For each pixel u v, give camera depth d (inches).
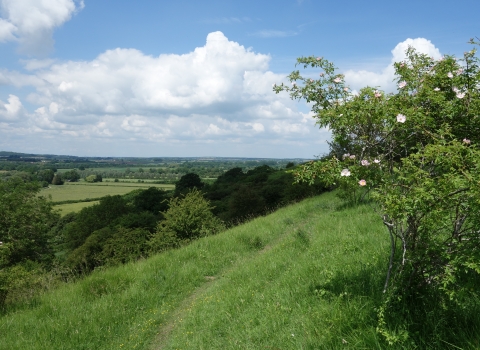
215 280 328.5
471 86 128.3
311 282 195.8
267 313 175.6
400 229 118.9
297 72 177.6
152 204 2066.9
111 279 327.0
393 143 126.0
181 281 328.5
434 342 103.9
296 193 933.2
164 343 218.1
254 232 470.0
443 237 118.9
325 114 132.7
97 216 1825.8
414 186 103.1
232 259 382.6
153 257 412.8
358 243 244.8
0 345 224.2
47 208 1242.0
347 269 191.3
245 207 1473.9
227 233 492.7
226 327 189.3
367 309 134.1
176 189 2588.6
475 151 99.3
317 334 133.3
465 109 120.9
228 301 224.7
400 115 112.2
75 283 346.6
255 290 231.8
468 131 124.3
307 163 135.6
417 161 109.3
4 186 1195.3
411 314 119.3
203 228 621.6
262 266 292.7
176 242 615.8
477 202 89.8
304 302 171.9
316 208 563.2
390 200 103.4
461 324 107.9
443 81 129.2
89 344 226.8
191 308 252.5
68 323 247.6
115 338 236.2
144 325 246.2
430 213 101.3
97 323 250.4
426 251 110.9
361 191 424.5
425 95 124.7
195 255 397.1
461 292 105.3
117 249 912.9
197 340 186.1
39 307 285.0
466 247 103.8
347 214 391.5
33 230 1174.3
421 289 124.1
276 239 433.1
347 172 120.0
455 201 97.1
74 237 1745.8
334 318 134.1
